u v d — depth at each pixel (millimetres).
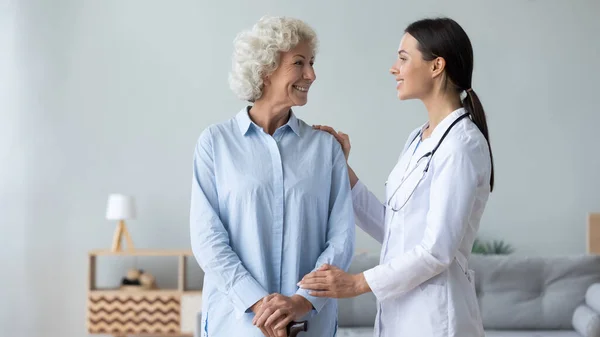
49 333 5867
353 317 4484
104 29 5910
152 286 5578
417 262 2070
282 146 2189
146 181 5926
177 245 5914
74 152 5891
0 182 5855
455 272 2148
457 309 2121
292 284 2127
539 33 6004
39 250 5871
